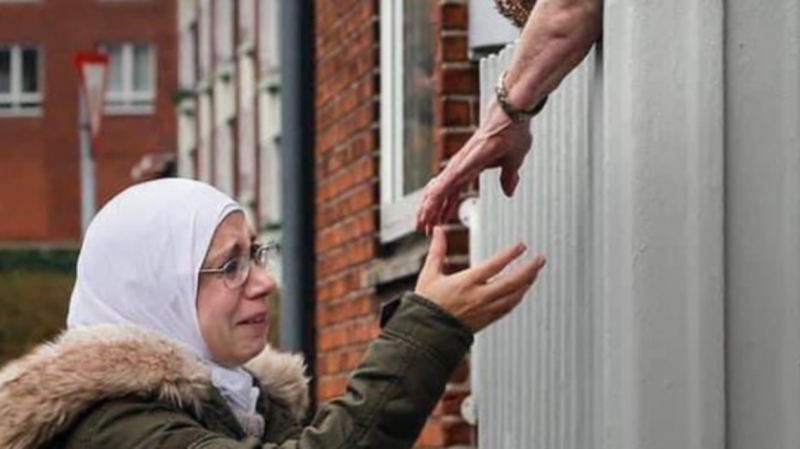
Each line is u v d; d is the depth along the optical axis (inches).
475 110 312.3
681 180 143.9
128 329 164.7
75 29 2361.0
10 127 2374.5
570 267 166.1
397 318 155.5
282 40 408.5
